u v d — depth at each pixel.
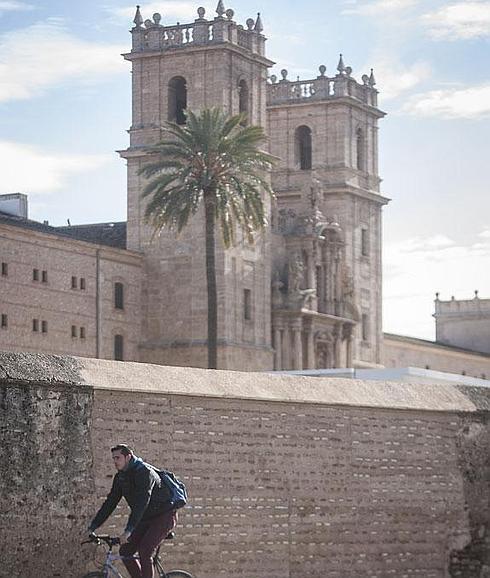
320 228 129.88
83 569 29.95
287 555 34.16
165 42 122.06
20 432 29.00
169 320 118.12
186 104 121.81
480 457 38.91
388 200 143.62
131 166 121.31
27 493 29.05
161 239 119.06
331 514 35.19
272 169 131.38
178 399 32.00
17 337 104.81
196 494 32.31
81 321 111.19
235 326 119.19
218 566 32.72
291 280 126.06
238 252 119.81
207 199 98.56
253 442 33.50
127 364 31.56
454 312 180.88
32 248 106.50
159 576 26.47
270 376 34.50
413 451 37.31
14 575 28.72
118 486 25.73
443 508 37.94
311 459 34.78
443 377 65.00
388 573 36.50
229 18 121.50
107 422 30.61
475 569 38.53
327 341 131.38
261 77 125.25
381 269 142.38
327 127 139.00
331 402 35.16
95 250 112.69
